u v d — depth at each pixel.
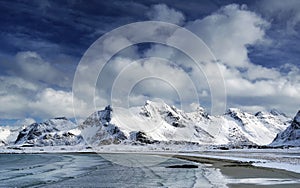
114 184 35.03
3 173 55.22
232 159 78.00
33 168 67.44
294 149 170.38
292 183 31.58
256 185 30.83
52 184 37.31
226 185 31.50
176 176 41.50
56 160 104.25
